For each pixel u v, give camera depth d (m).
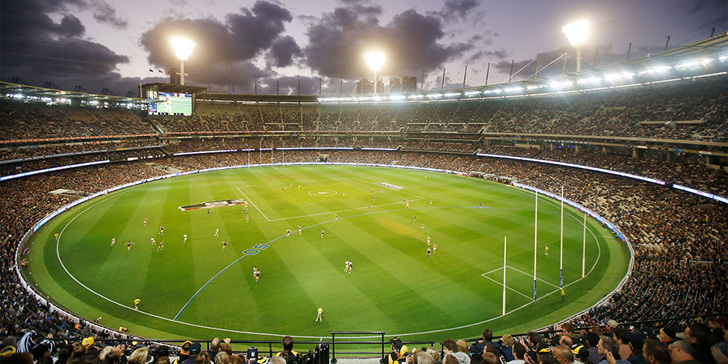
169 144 116.88
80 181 80.38
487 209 66.62
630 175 70.62
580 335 16.98
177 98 124.94
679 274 34.38
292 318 30.81
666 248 42.31
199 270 39.84
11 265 38.50
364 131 139.00
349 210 65.50
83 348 9.42
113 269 39.94
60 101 96.19
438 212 64.44
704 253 38.84
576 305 33.38
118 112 112.75
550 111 101.50
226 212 63.56
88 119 101.50
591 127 85.00
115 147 101.00
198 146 122.50
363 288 35.97
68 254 43.94
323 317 31.00
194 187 85.50
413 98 125.56
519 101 114.69
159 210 64.44
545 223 57.94
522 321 30.72
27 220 53.69
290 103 152.00
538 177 88.31
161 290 35.44
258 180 96.19
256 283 36.97
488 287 36.47
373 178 100.31
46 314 28.14
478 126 115.69
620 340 9.86
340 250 45.94
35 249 45.41
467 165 109.69
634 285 34.06
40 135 84.44
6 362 5.49
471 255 44.50
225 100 137.50
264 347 27.09
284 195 77.69
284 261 42.41
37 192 69.31
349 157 133.62
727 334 9.01
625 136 75.56
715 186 55.31
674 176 63.47
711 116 65.31
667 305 28.14
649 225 51.03
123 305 32.72
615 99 87.88
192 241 48.75
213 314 31.39
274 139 139.25
